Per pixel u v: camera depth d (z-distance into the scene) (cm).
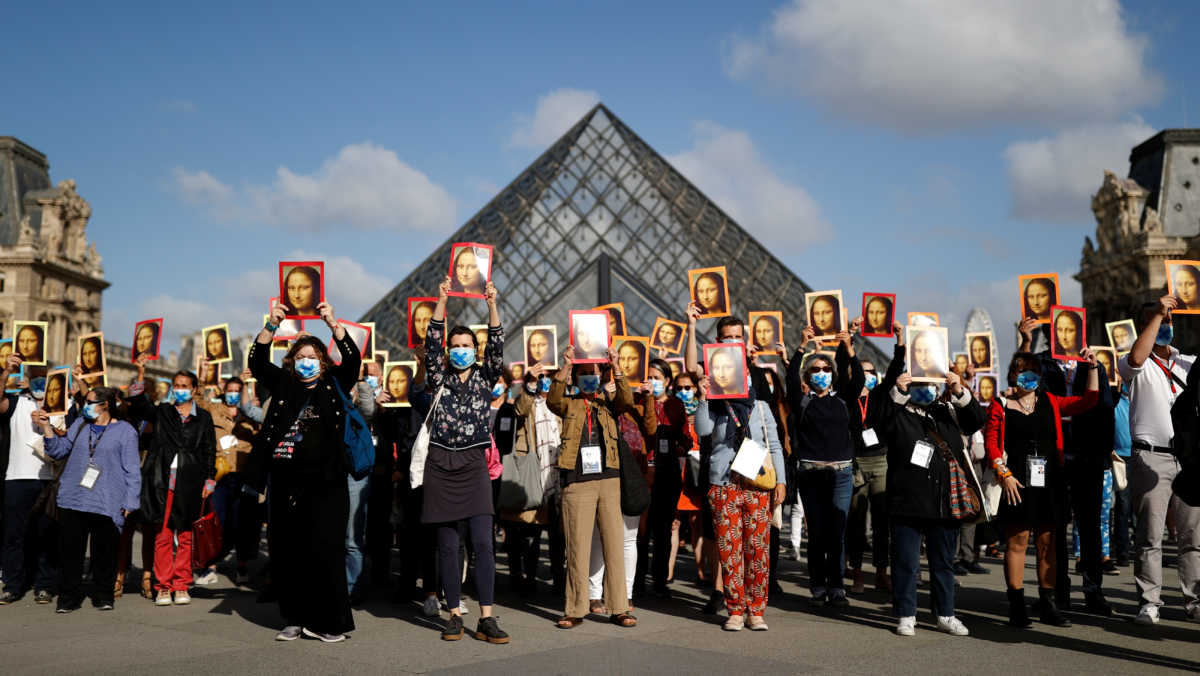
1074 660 774
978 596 1145
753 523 919
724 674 719
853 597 1163
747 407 948
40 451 1184
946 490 887
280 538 873
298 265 893
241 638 886
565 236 4934
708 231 5012
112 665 767
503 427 1172
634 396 1192
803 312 4775
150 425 1269
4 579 1170
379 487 1223
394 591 1210
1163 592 1166
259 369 884
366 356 1256
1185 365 979
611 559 948
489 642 852
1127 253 10956
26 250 11244
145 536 1176
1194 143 11212
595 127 5431
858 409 1212
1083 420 1027
